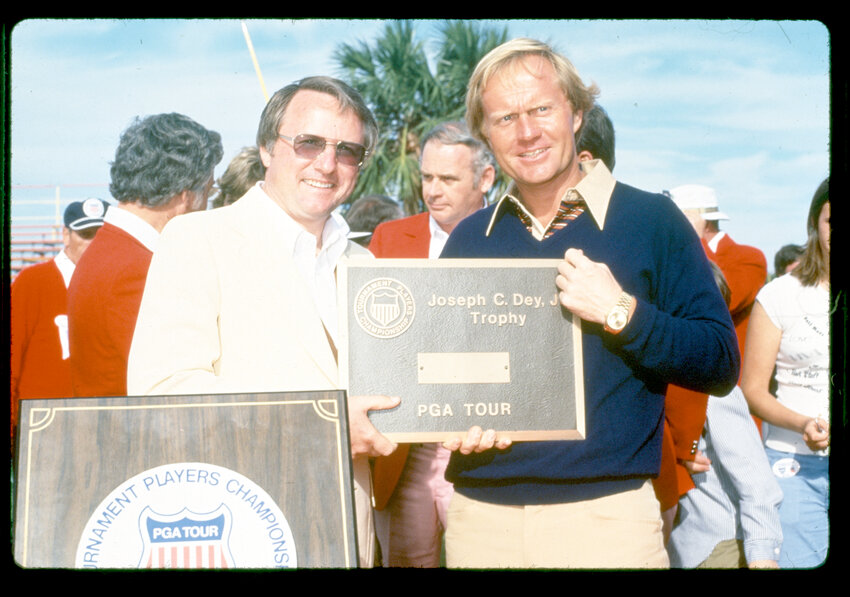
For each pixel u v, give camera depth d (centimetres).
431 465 268
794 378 263
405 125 314
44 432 186
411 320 201
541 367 202
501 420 201
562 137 202
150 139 241
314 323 200
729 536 258
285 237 204
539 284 203
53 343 246
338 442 191
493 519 203
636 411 198
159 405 189
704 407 251
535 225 208
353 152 208
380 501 259
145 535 185
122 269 235
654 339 187
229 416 190
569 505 199
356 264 201
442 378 201
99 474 186
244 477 189
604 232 201
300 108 205
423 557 271
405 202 333
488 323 202
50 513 184
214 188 250
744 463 252
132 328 234
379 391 200
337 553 187
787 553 262
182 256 198
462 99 305
